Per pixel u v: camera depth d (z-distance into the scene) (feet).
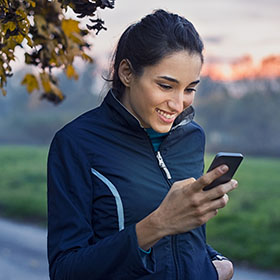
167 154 5.68
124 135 5.42
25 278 25.88
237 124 231.09
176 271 5.30
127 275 4.66
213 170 4.28
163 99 4.95
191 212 4.37
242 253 29.50
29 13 6.41
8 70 6.63
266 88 236.02
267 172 89.86
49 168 5.37
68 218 5.10
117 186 5.24
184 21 5.11
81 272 4.70
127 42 5.22
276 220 38.47
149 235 4.52
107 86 5.87
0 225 41.09
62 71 7.28
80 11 5.68
